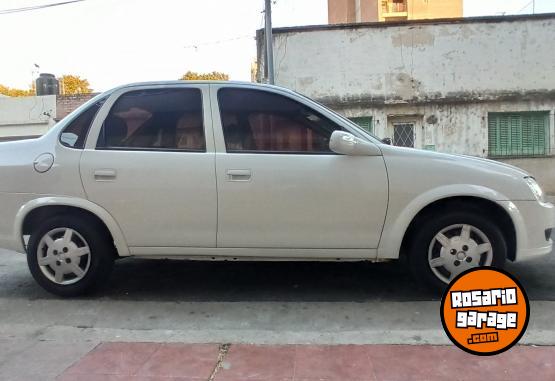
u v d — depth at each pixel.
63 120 4.41
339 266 5.34
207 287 4.69
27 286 4.81
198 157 4.10
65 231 4.25
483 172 4.03
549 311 3.88
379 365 3.01
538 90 12.63
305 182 4.01
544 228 4.09
